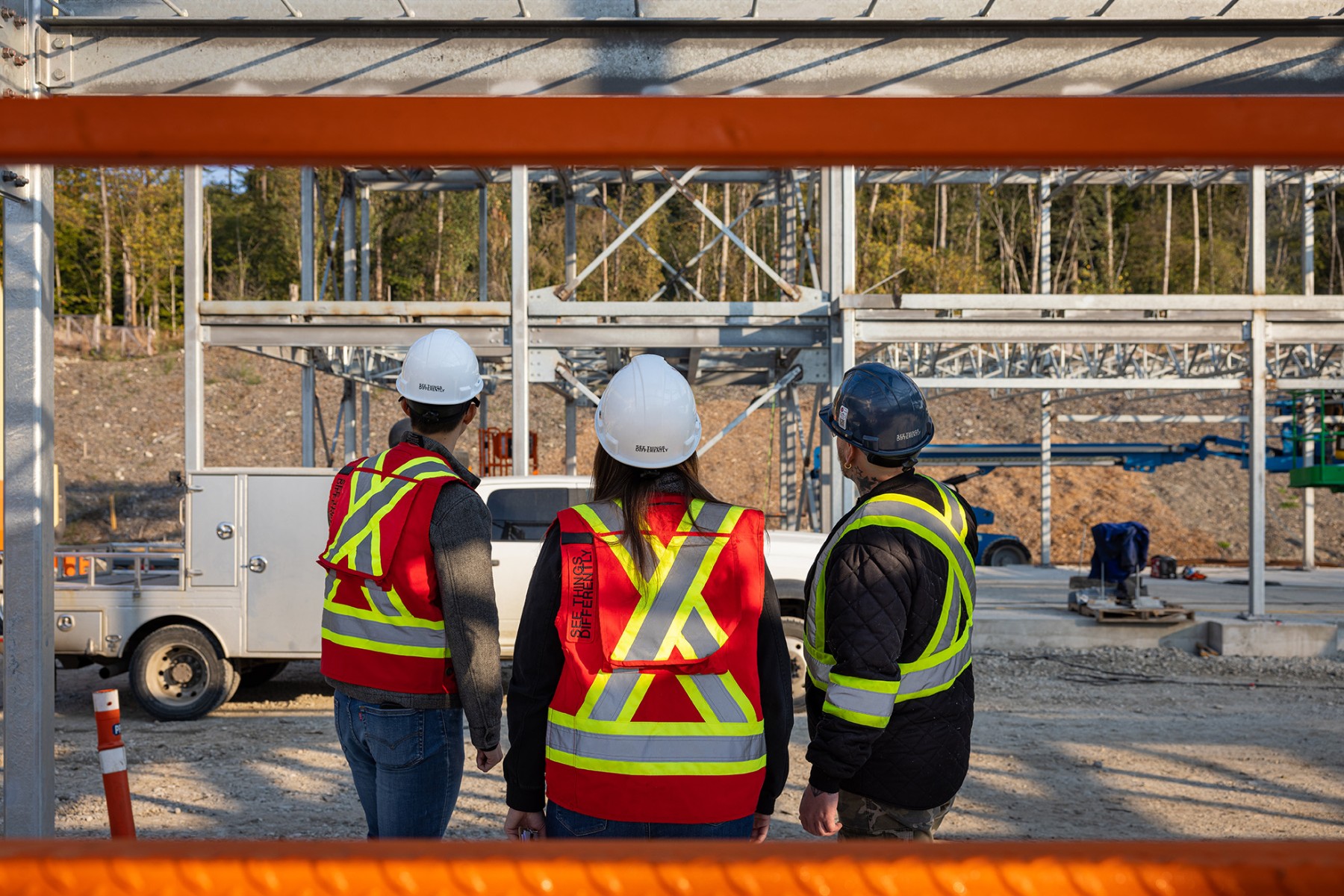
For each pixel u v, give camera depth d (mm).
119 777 3504
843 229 10508
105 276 49875
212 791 5797
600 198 13438
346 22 3312
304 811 5441
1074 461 20844
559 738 2156
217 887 838
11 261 3318
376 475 2953
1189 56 3223
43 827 3326
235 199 60469
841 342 10484
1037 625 10836
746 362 14180
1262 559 10922
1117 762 6500
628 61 3322
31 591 3328
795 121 840
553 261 52500
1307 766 6453
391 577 2830
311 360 12922
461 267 51469
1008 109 826
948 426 31984
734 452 31281
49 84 3312
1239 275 56656
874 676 2332
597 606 2143
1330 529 25438
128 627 7840
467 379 3154
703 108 841
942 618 2467
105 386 34500
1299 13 3184
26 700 3320
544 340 10391
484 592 2824
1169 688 8984
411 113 844
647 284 50219
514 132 843
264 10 3303
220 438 32375
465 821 5281
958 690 2545
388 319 10328
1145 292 60562
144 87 3322
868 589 2365
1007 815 5453
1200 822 5352
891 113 833
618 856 854
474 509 2877
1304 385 11094
